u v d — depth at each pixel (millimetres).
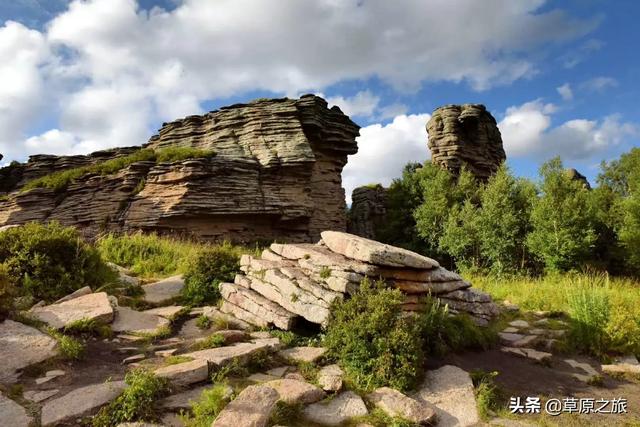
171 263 13820
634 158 39188
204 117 34781
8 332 6457
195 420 4703
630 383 7613
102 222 28516
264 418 4664
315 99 34938
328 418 5258
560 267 24594
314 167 35188
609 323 9008
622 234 25781
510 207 28328
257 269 9617
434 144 45719
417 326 7070
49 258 9398
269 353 6926
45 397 5055
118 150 37188
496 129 49250
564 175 27266
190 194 28078
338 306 7535
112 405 4809
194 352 6672
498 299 13719
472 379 6891
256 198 29828
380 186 48719
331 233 10000
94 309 8023
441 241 30203
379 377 6215
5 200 30922
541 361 8258
